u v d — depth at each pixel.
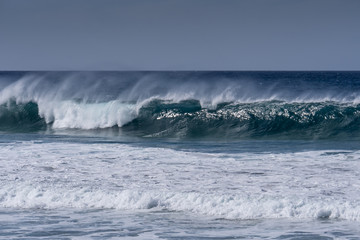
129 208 15.63
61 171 20.53
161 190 17.19
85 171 20.53
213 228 13.54
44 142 29.89
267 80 138.12
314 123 36.59
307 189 17.25
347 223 13.84
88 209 15.58
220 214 14.86
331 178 19.02
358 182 18.28
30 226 13.77
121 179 19.03
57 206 15.85
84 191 16.97
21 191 17.08
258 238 12.65
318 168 21.03
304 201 15.27
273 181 18.58
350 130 35.88
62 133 37.03
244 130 37.09
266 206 15.04
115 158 23.62
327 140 32.62
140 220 14.34
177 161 22.88
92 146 27.80
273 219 14.34
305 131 36.31
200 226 13.74
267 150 26.86
